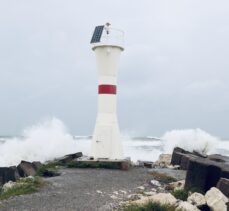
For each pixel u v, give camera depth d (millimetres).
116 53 18531
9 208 9008
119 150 18578
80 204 9578
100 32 18469
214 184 10422
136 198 10539
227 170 10234
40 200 9867
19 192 10844
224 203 8578
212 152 30609
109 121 18500
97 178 13789
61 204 9508
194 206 8688
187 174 11312
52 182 12477
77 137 53969
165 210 8516
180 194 10492
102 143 18328
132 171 16406
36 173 16562
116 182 13133
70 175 14453
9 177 15320
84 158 19078
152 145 45500
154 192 11562
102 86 18594
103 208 9250
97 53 18641
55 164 18531
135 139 55906
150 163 19312
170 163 20391
